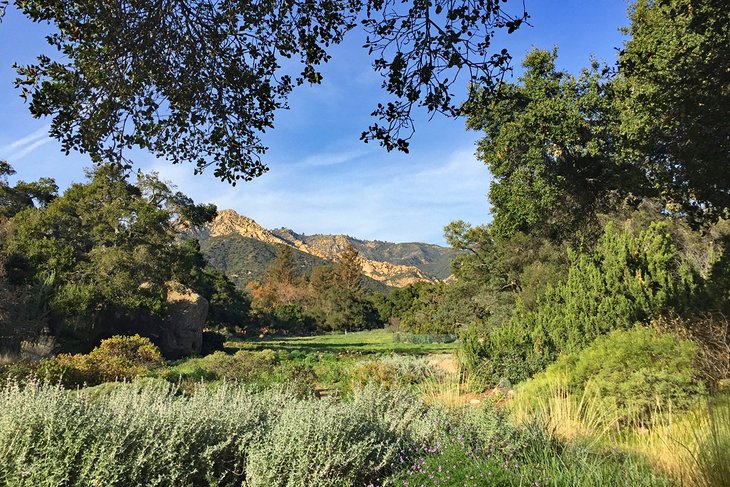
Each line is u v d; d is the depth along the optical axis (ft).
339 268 331.36
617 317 41.34
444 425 19.80
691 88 23.43
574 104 54.60
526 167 64.23
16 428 13.82
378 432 18.01
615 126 50.44
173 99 17.24
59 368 41.73
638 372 26.05
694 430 16.15
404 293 272.92
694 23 21.66
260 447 15.42
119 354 67.87
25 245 102.06
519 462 16.39
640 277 43.27
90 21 14.75
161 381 33.27
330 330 265.34
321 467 14.67
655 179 34.63
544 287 72.69
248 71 17.25
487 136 68.49
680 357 26.48
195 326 119.85
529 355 43.06
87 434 13.91
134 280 105.09
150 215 109.70
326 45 17.01
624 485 13.79
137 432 14.79
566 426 22.81
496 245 96.48
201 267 187.32
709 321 28.78
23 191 135.54
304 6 16.39
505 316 83.35
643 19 42.93
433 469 15.19
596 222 72.13
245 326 224.12
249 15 16.74
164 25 15.60
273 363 59.00
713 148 23.91
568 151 59.41
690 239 65.26
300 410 17.28
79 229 109.19
